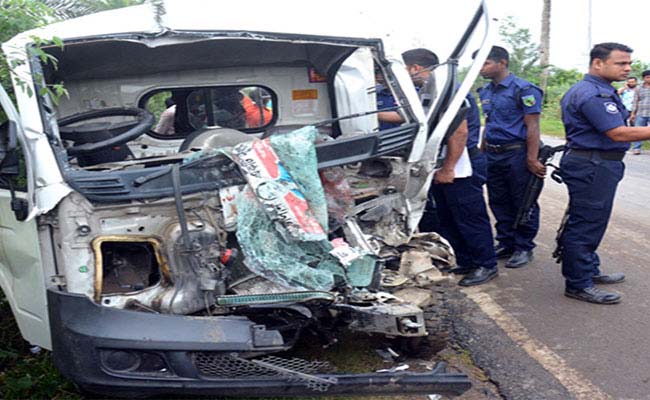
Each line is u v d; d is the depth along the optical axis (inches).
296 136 127.6
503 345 163.5
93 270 117.8
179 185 119.0
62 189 114.3
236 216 122.0
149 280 127.0
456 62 159.5
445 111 153.5
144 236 121.2
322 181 136.1
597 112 177.3
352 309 124.4
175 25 134.6
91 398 139.3
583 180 184.4
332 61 179.2
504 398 138.7
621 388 141.7
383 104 186.5
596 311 184.1
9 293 141.6
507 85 219.0
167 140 181.2
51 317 116.6
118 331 112.0
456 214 204.7
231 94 184.4
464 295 199.9
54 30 135.6
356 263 126.4
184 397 132.0
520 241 227.8
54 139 119.2
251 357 120.3
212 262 121.5
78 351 112.3
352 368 149.6
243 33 136.6
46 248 119.5
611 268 220.5
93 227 118.0
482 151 223.5
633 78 568.1
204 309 121.9
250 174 121.9
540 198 350.3
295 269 119.8
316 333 144.6
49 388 142.4
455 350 161.3
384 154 137.9
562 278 213.9
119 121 167.5
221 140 146.1
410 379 121.0
